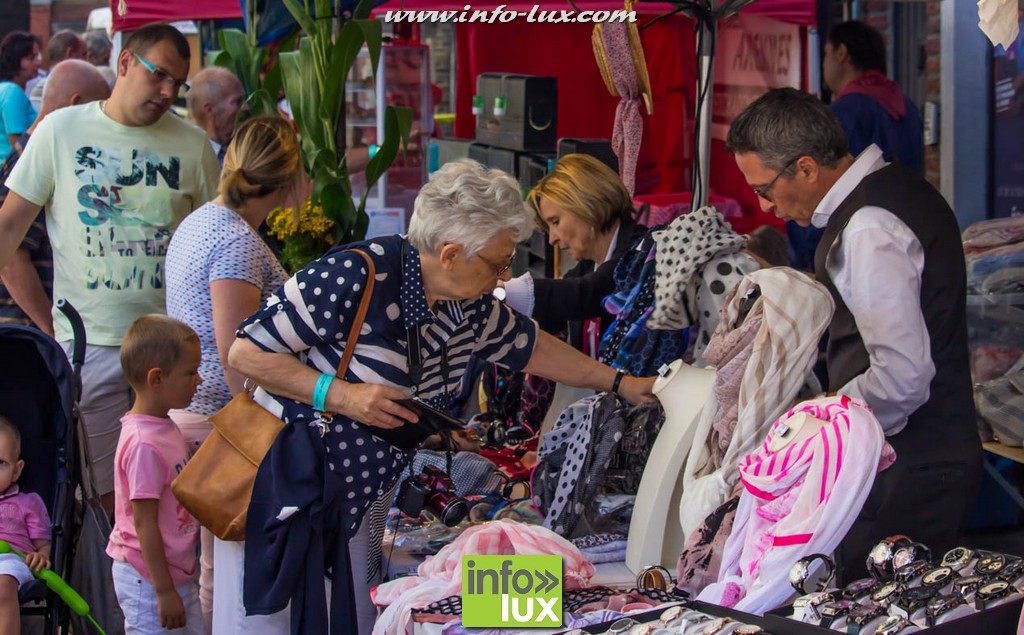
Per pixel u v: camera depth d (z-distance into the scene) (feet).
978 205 16.93
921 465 8.25
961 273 8.32
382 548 9.62
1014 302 12.88
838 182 8.46
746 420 8.05
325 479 7.95
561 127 23.08
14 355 10.26
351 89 22.02
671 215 20.38
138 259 13.10
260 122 10.80
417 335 7.98
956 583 6.40
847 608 6.23
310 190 14.49
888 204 8.11
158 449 10.21
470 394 13.61
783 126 8.36
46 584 9.30
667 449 8.70
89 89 16.16
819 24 20.03
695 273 9.90
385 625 7.70
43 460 10.28
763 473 7.07
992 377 12.79
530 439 12.56
